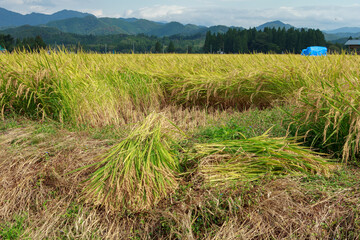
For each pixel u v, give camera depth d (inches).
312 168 123.6
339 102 132.0
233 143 134.3
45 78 203.0
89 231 106.0
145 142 130.3
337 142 140.1
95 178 120.4
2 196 122.3
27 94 202.1
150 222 108.9
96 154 145.0
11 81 204.4
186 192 113.8
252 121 186.5
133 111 231.6
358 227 95.6
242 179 117.5
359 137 124.0
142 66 295.6
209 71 289.1
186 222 102.7
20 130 172.7
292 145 136.5
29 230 108.3
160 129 137.7
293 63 245.4
